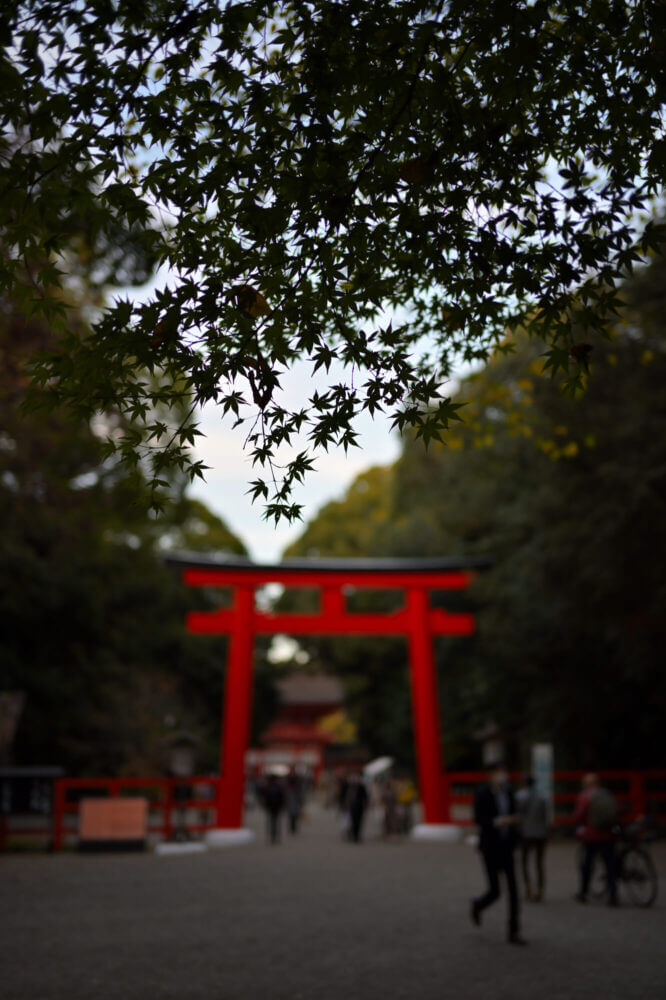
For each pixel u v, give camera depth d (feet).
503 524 96.32
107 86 18.03
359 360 18.71
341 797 91.97
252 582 84.84
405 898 46.62
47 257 18.69
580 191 19.01
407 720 129.39
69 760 108.27
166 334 17.84
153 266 61.16
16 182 17.98
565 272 18.81
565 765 90.17
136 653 121.39
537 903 44.29
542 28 19.92
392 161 18.98
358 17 17.85
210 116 18.48
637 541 65.00
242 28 17.88
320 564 85.92
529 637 83.87
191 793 95.20
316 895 47.83
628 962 30.07
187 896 47.52
